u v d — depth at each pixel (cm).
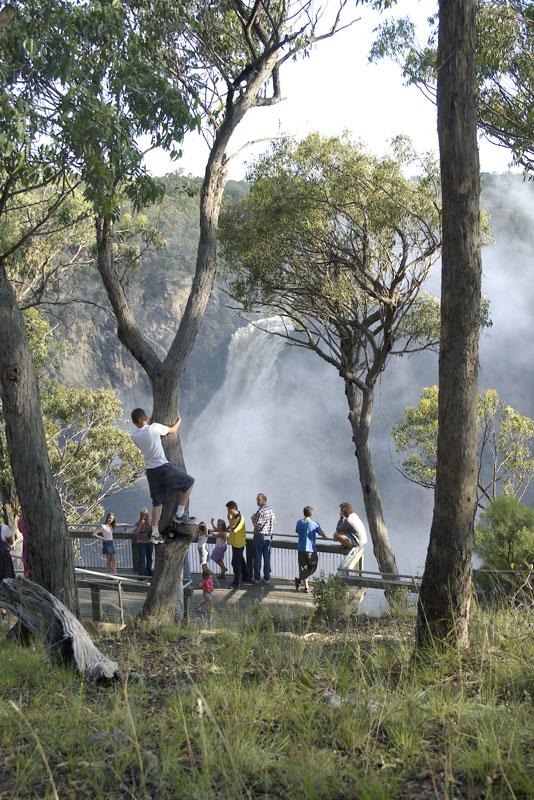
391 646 686
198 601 1471
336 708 470
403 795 370
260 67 1130
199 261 1083
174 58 1209
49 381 3122
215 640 780
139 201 1039
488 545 947
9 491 2139
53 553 907
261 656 633
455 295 605
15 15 893
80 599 1446
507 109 1417
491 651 580
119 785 392
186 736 420
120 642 852
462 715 451
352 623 985
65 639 613
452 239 606
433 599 610
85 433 3098
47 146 957
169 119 993
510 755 391
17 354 890
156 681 595
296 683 514
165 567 1030
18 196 1688
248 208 1759
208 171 1097
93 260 2319
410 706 459
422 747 419
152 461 929
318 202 1647
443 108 611
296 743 426
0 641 757
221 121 1209
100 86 975
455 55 605
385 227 1653
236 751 404
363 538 1592
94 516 3128
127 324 1062
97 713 496
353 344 1839
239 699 492
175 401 1065
